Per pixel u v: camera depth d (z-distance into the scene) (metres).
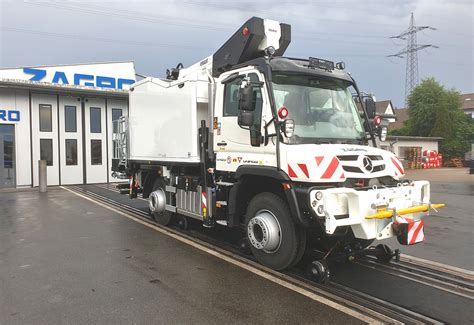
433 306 4.59
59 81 20.16
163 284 5.15
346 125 5.98
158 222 9.13
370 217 4.64
